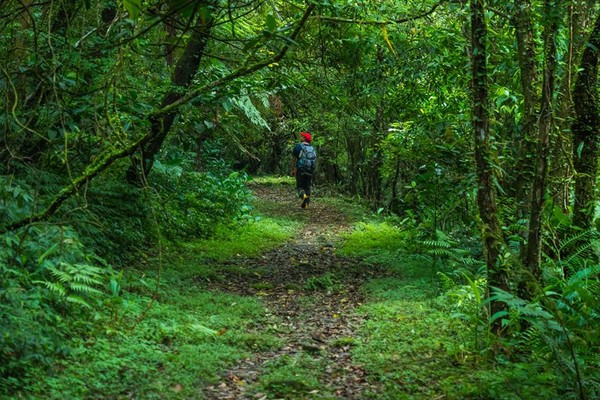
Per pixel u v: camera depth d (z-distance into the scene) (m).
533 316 5.62
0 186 6.25
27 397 4.13
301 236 13.25
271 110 19.02
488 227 5.70
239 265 9.98
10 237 5.82
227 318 6.75
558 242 6.84
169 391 4.62
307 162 17.58
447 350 5.68
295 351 5.89
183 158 13.32
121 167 10.28
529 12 6.23
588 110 6.80
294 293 8.39
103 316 5.96
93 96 7.40
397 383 4.98
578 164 6.88
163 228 10.39
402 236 11.92
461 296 6.71
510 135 8.86
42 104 7.57
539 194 5.81
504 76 8.63
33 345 4.65
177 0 2.97
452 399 4.58
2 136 7.25
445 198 9.88
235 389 4.86
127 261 8.52
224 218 12.94
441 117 9.70
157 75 9.94
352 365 5.49
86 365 4.83
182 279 8.39
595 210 6.96
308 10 5.03
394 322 6.75
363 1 8.17
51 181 7.56
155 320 6.16
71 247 6.30
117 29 7.33
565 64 7.00
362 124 15.98
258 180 26.33
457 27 9.05
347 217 16.05
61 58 7.26
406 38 9.19
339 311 7.47
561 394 4.70
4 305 4.84
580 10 7.18
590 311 5.59
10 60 6.90
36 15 7.62
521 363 5.23
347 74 10.30
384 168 14.40
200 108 10.34
